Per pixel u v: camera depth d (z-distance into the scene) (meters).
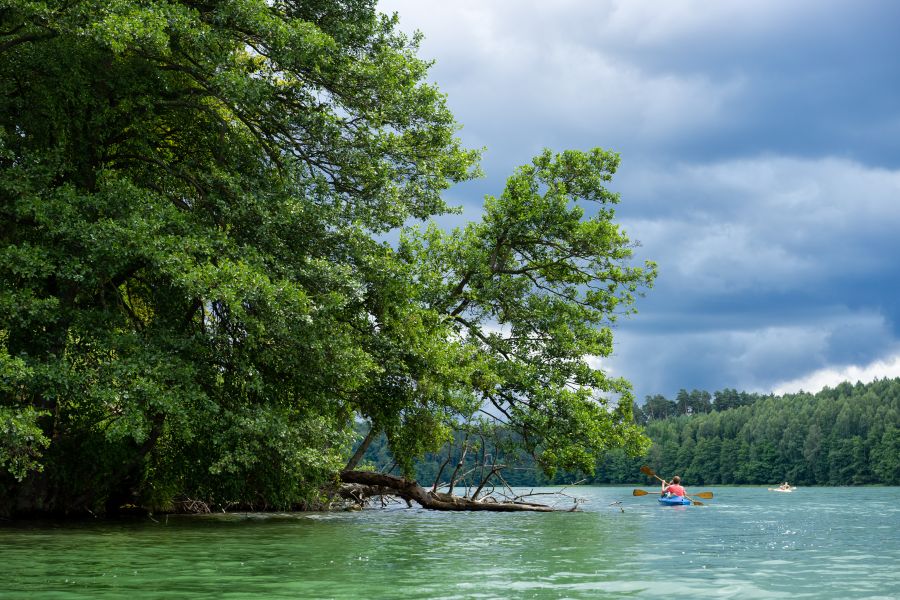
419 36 20.28
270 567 9.59
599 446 25.17
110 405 15.62
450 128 20.34
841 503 37.44
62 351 16.20
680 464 136.50
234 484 19.97
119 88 17.03
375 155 18.75
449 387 21.70
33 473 17.98
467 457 27.52
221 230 16.72
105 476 19.31
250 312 17.02
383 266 18.84
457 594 7.43
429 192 20.08
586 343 26.67
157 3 15.51
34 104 17.11
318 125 17.94
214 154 18.70
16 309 14.23
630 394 26.75
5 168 15.83
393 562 10.21
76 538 13.57
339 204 18.19
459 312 26.80
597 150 27.05
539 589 7.80
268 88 17.08
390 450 22.83
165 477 20.25
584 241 26.73
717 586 8.16
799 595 7.61
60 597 7.21
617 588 7.93
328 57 17.39
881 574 9.28
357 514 22.86
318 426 18.11
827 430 129.75
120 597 7.20
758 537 15.10
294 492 21.58
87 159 17.62
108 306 17.64
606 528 17.44
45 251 14.71
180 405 15.18
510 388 25.48
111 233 14.66
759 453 131.12
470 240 26.97
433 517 21.62
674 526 18.25
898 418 123.19
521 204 26.67
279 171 18.52
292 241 17.86
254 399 17.92
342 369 17.61
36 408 17.30
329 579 8.48
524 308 26.83
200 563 9.98
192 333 17.89
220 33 16.59
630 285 27.33
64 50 16.06
